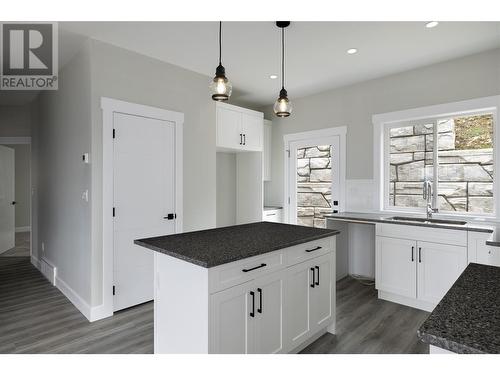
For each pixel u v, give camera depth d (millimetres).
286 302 2061
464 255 2768
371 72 3682
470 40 2871
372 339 2459
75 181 3127
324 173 4453
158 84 3275
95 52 2805
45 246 4184
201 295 1621
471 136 3379
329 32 2699
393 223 3205
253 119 4652
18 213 7844
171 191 3391
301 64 3428
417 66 3496
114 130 2928
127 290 3041
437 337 820
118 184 2961
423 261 3008
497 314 958
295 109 4781
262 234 2338
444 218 3422
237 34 2734
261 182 4805
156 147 3258
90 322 2760
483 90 3133
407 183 3795
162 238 2176
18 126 4859
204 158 3754
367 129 3988
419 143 3703
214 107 3889
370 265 4062
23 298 3346
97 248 2820
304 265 2223
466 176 3410
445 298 1093
